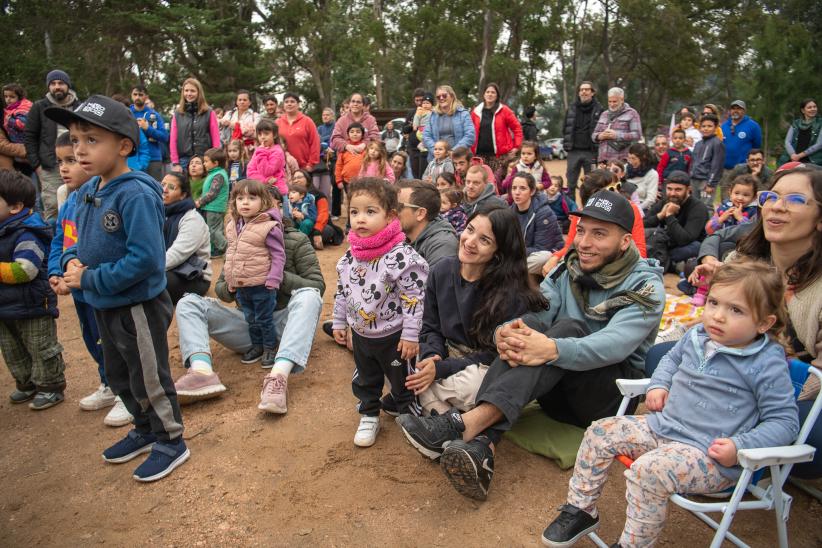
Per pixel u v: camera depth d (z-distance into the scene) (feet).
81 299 11.07
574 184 32.48
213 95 96.84
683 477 7.06
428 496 9.31
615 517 8.85
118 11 94.79
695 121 41.22
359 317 10.15
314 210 27.73
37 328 12.15
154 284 9.16
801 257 8.93
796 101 68.69
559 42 127.85
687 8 130.00
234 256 13.15
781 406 7.02
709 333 7.45
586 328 10.19
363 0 129.18
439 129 27.99
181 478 9.86
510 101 138.72
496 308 9.98
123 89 97.09
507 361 9.23
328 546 8.27
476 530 8.54
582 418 10.35
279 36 117.39
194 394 11.93
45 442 11.20
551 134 186.29
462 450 8.27
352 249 10.20
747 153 32.94
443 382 10.24
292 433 11.21
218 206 25.46
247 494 9.43
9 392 13.42
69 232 11.19
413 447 10.74
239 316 14.14
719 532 6.93
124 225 8.79
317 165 30.45
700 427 7.43
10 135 24.97
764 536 8.45
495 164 28.58
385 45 117.29
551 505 9.08
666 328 14.35
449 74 128.36
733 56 127.03
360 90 121.60
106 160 8.77
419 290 9.86
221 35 99.40
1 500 9.48
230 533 8.56
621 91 29.04
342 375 13.73
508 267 10.04
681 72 121.49
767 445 6.88
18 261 11.50
